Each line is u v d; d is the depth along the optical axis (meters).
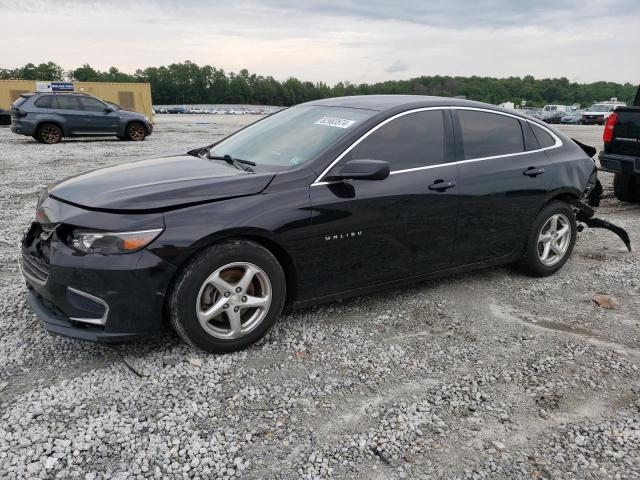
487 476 2.35
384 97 4.34
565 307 4.23
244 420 2.68
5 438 2.46
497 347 3.54
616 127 7.23
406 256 3.91
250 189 3.26
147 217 2.95
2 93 29.66
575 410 2.86
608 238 6.23
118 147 14.94
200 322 3.11
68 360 3.17
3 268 4.72
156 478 2.27
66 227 2.99
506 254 4.55
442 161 4.03
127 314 2.95
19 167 10.70
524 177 4.45
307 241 3.39
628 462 2.47
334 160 3.54
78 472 2.28
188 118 46.53
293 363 3.23
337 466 2.38
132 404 2.76
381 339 3.59
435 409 2.83
